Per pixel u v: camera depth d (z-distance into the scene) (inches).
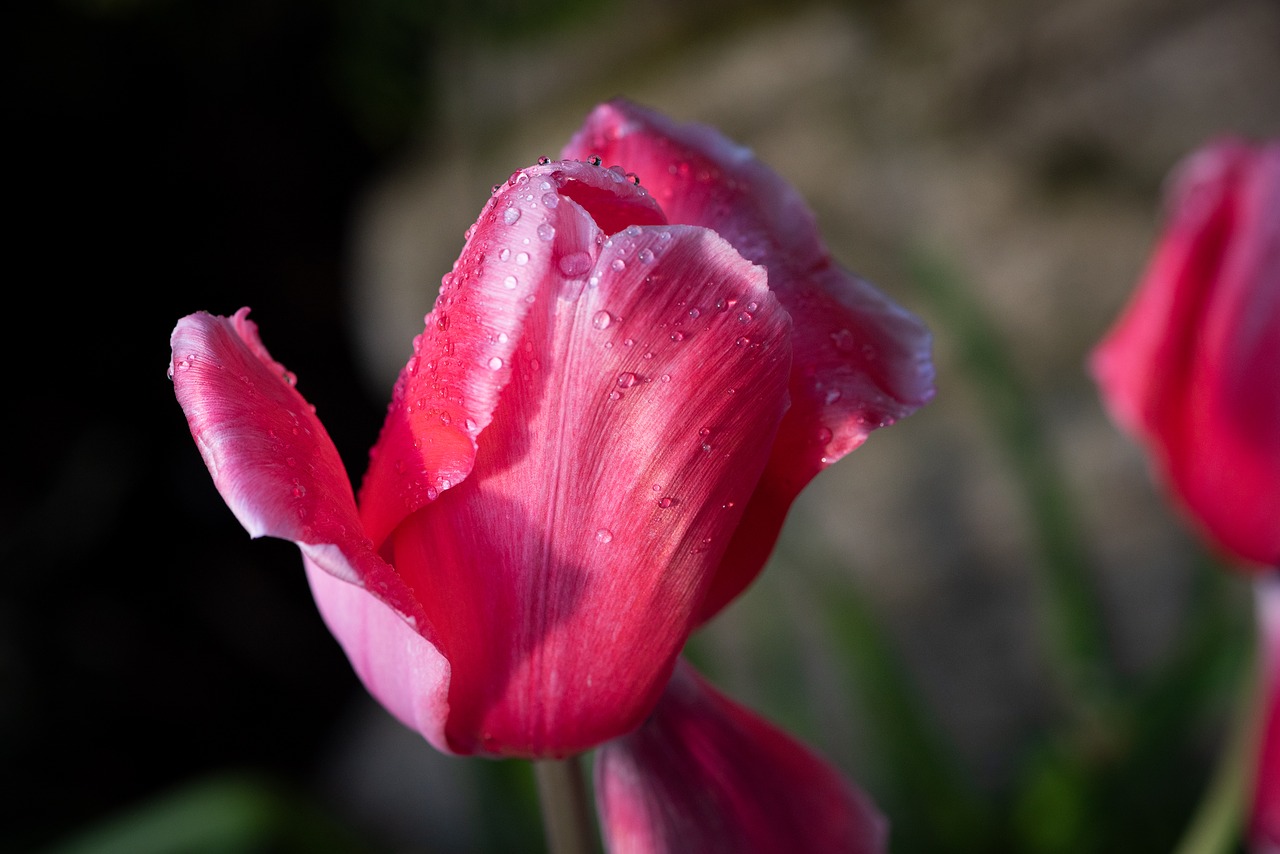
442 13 37.1
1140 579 30.9
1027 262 33.3
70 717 45.8
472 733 11.1
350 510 10.8
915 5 35.2
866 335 11.3
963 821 23.9
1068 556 24.2
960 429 32.1
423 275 39.0
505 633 10.8
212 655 50.2
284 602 52.4
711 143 11.7
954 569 31.8
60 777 44.3
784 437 11.1
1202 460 14.8
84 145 55.1
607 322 10.4
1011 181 33.7
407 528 10.8
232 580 52.0
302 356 58.7
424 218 39.5
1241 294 14.3
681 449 10.5
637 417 10.4
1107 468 31.6
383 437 11.2
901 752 23.8
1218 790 16.4
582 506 10.6
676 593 10.7
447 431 10.6
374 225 42.3
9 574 47.8
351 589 10.9
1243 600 22.5
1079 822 23.5
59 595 48.6
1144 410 15.1
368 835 35.2
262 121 57.3
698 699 11.8
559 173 10.5
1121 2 33.3
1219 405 14.5
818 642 30.2
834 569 25.1
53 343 53.7
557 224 10.3
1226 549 15.1
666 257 10.3
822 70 35.4
